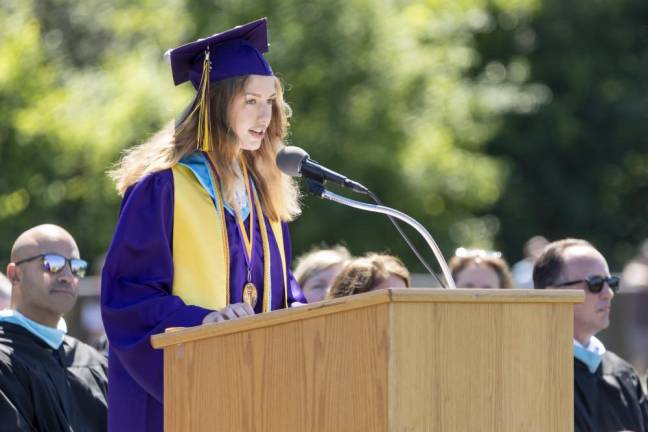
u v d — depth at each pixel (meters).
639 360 21.56
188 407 8.48
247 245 10.30
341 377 7.64
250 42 10.56
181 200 10.06
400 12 34.97
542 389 7.76
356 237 32.03
